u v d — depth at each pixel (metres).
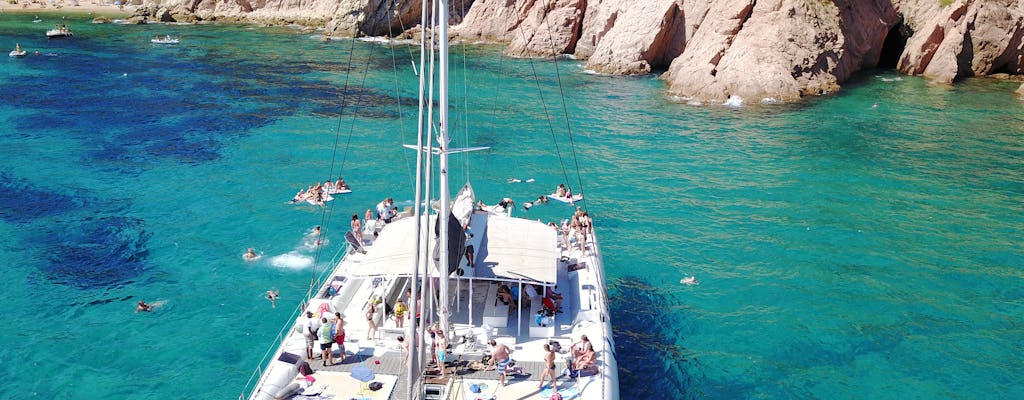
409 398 16.06
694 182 42.22
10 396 21.44
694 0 75.25
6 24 110.81
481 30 97.88
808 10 69.62
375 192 39.62
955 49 73.56
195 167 43.44
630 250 32.69
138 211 36.22
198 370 22.98
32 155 45.12
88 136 49.78
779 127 54.91
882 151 48.91
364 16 102.75
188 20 118.75
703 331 25.91
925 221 36.53
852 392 22.45
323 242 32.81
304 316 21.05
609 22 80.88
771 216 36.97
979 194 40.69
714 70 67.38
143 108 58.12
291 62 82.19
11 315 25.94
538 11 88.69
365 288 23.08
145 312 26.41
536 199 39.22
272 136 50.62
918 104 63.03
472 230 22.22
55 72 72.94
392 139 50.53
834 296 28.56
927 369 23.69
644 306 27.61
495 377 18.91
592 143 50.03
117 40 97.31
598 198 39.38
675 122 56.19
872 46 77.19
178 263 30.47
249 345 24.45
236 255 31.36
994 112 60.53
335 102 61.88
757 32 68.50
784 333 25.80
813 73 67.88
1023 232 35.28
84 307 26.66
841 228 35.47
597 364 19.42
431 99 17.28
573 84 70.62
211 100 61.62
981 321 26.77
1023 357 24.42
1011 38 74.94
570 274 24.36
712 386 22.70
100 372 22.77
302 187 40.25
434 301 21.00
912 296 28.67
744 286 29.34
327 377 18.69
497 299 21.98
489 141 50.16
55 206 36.66
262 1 121.31
